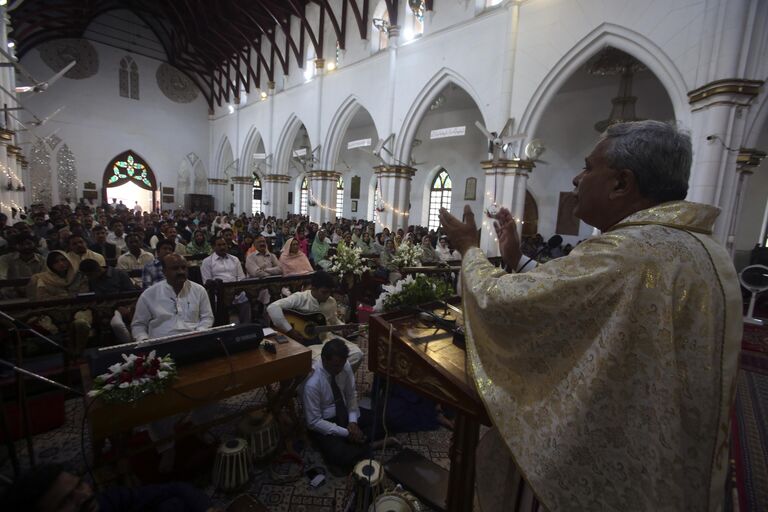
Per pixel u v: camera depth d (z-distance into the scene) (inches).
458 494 55.9
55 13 733.3
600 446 28.0
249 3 662.5
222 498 88.8
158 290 120.4
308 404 103.0
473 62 381.7
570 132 494.0
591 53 299.1
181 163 941.8
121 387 71.1
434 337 57.9
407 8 453.4
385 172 472.4
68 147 797.9
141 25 863.7
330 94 580.4
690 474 26.5
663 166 31.9
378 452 104.7
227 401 131.6
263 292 209.6
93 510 50.3
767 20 199.5
